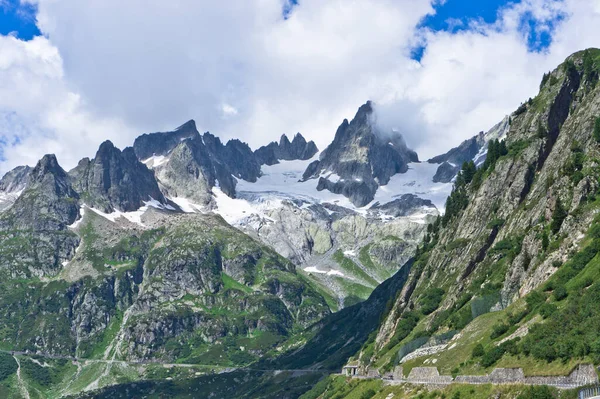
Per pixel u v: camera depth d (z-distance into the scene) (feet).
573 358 610.24
